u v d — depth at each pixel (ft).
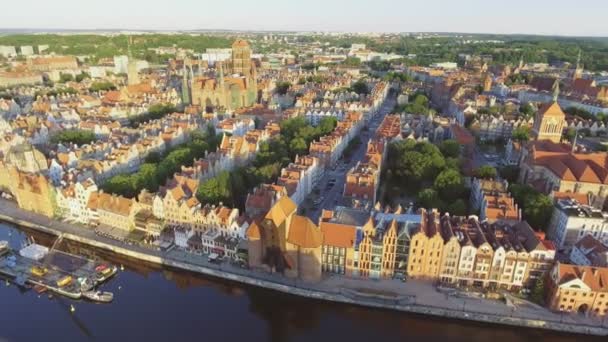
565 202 574.56
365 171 654.94
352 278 496.23
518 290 466.29
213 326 444.55
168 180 637.30
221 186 623.77
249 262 509.35
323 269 506.89
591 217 527.40
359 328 446.19
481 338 433.07
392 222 476.54
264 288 494.18
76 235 592.60
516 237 483.10
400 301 453.58
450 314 438.81
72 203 632.79
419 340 428.56
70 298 490.08
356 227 492.95
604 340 413.18
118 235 584.81
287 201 489.26
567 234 539.70
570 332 418.10
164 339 422.41
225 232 545.44
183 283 524.11
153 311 467.52
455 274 476.54
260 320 457.27
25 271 524.93
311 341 426.10
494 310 439.22
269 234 487.20
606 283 420.36
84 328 437.99
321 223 498.28
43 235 621.72
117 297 491.31
